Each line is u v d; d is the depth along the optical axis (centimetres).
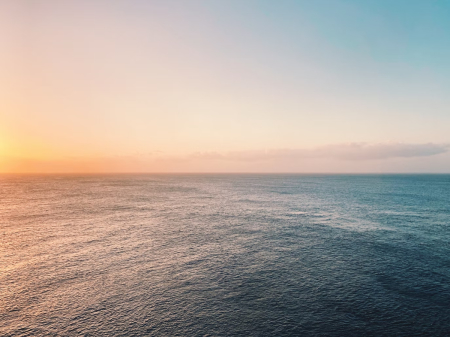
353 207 6856
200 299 1983
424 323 1703
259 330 1609
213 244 3459
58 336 1530
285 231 4216
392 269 2634
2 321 1675
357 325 1673
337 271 2573
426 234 4066
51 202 7469
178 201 8000
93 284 2214
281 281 2328
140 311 1805
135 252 3092
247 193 10775
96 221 4891
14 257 2867
